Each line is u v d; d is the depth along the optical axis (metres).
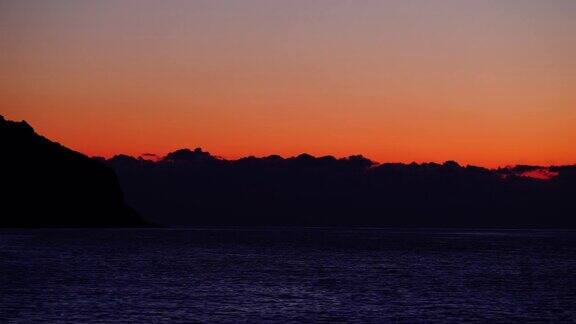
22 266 116.06
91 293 79.50
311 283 93.88
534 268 126.25
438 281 98.62
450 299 78.50
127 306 70.12
